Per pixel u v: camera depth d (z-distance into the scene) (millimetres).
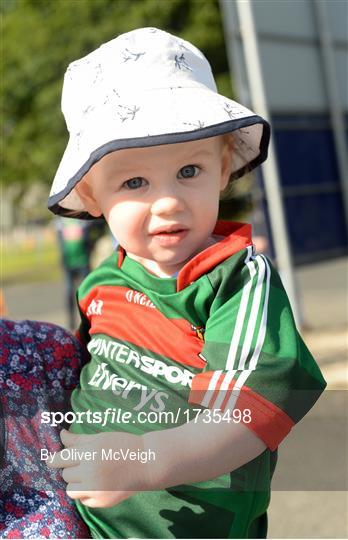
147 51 1454
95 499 1256
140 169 1381
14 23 19031
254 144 1585
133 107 1394
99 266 1582
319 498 2561
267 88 7949
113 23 16562
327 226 8492
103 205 1453
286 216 8086
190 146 1384
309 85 8391
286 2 8148
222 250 1406
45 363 1442
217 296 1377
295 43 8250
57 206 1569
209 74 1514
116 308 1488
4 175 21172
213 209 1423
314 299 9938
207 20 15562
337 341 6039
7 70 18781
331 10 8547
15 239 45031
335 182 8664
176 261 1426
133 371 1405
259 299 1342
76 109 1474
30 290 18078
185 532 1306
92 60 1489
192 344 1393
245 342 1304
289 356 1291
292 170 8188
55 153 18016
